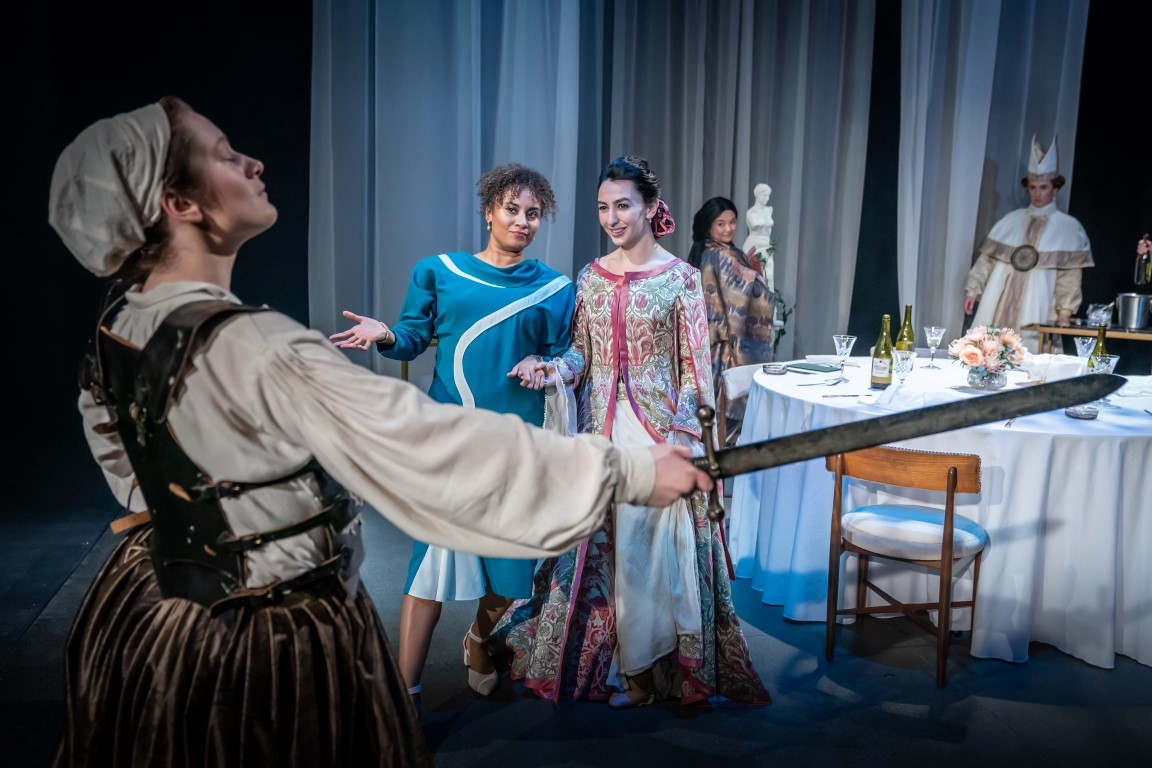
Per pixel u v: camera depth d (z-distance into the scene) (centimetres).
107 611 105
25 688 240
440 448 89
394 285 509
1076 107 583
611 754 219
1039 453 259
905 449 250
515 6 515
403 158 501
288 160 513
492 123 529
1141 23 602
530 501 90
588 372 244
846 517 276
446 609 302
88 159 95
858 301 640
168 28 482
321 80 489
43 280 496
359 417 89
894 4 600
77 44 471
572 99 525
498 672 257
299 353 91
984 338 314
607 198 233
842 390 316
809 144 595
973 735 230
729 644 242
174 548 99
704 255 462
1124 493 263
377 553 353
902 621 296
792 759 218
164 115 97
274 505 98
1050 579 271
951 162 591
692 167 564
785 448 94
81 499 400
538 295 230
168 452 96
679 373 241
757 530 330
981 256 569
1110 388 95
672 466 95
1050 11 582
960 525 265
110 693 100
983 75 576
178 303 96
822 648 278
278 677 96
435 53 499
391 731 103
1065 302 544
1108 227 627
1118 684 257
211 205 100
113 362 101
